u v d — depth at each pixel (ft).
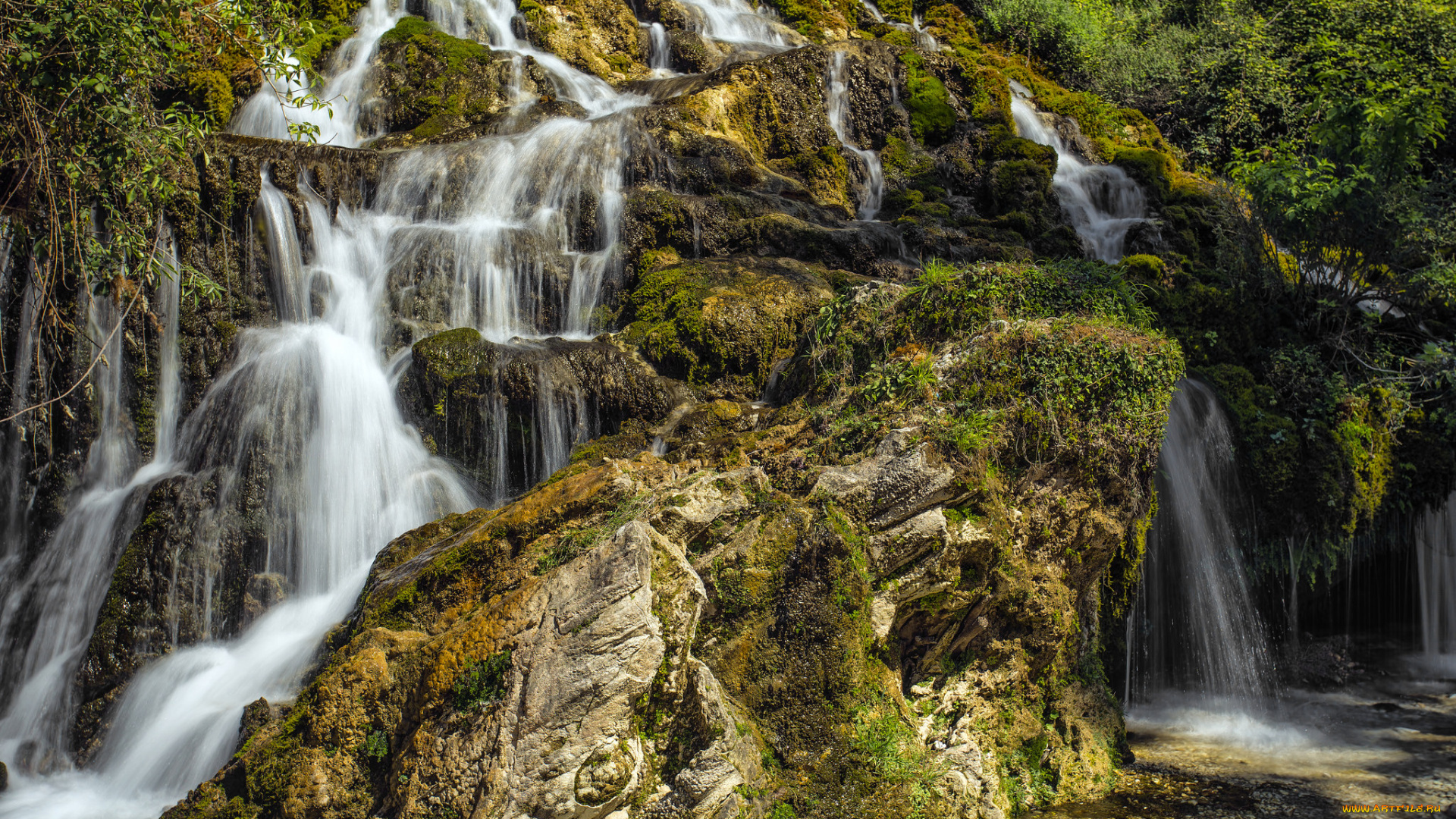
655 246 34.06
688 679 18.95
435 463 28.07
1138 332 24.73
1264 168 35.94
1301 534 31.60
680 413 28.35
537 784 17.31
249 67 40.09
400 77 43.86
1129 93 59.67
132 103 24.27
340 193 33.91
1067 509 23.31
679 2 54.65
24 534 27.40
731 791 18.49
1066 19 61.36
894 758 19.98
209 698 23.09
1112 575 25.77
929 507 21.15
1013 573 22.35
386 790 18.66
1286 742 26.18
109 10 22.20
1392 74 51.72
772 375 29.58
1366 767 24.41
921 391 23.31
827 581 20.54
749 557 20.72
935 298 25.77
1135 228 41.86
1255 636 30.89
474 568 21.66
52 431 27.58
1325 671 32.07
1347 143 35.17
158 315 28.43
